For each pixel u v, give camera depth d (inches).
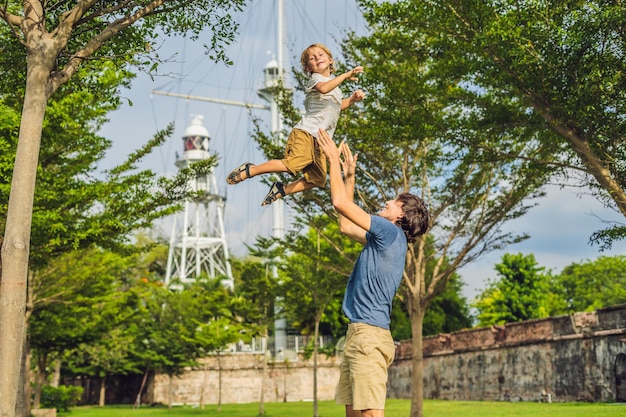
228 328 1831.9
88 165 805.2
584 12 501.7
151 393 2336.4
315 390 1267.2
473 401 1676.9
